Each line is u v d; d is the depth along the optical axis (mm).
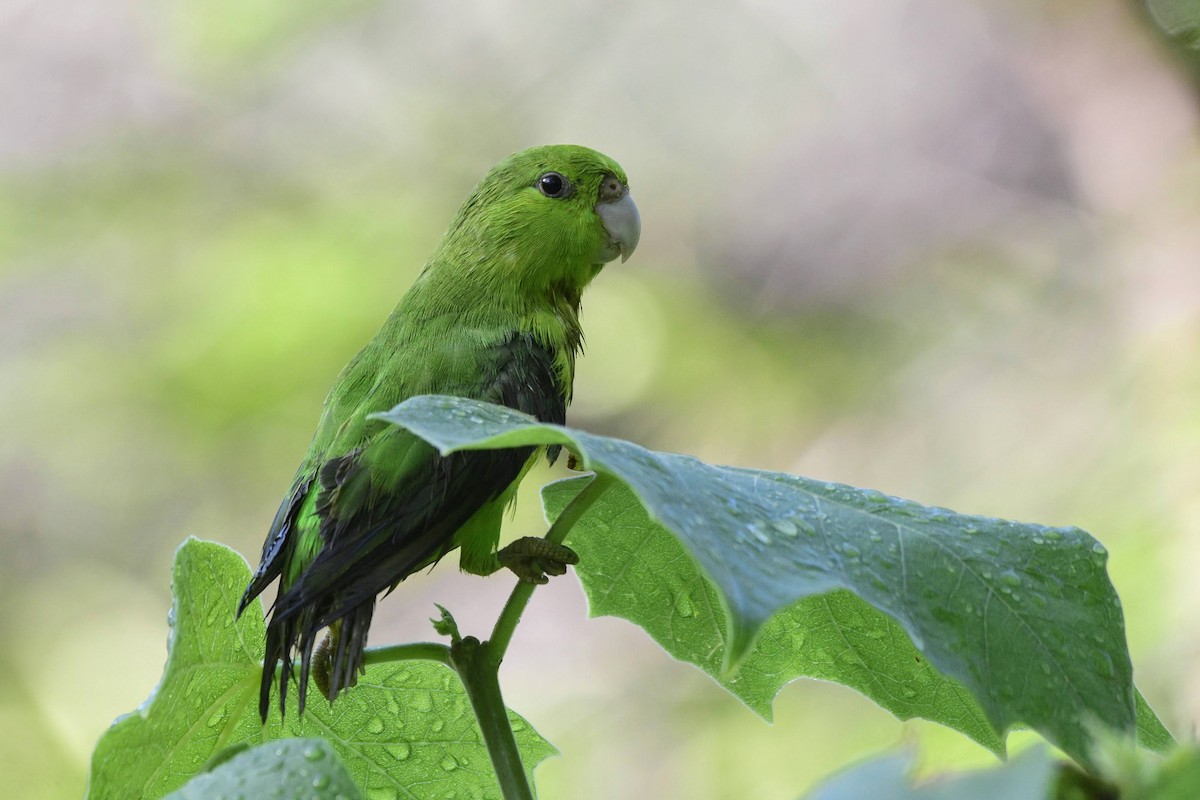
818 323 15930
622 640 13664
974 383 14492
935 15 16406
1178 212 13305
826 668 3518
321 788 2346
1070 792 1888
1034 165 15383
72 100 15867
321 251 14867
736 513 2387
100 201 15516
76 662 13945
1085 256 14438
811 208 16359
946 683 3377
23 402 14305
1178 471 10461
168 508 14125
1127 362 12414
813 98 16922
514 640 14117
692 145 17016
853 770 1685
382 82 16562
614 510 3475
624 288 16141
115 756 2930
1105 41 14312
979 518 2803
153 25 16062
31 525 14227
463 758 3646
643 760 12320
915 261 15820
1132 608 9375
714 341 15898
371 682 3564
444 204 16125
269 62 16172
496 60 17016
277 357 13867
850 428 15055
